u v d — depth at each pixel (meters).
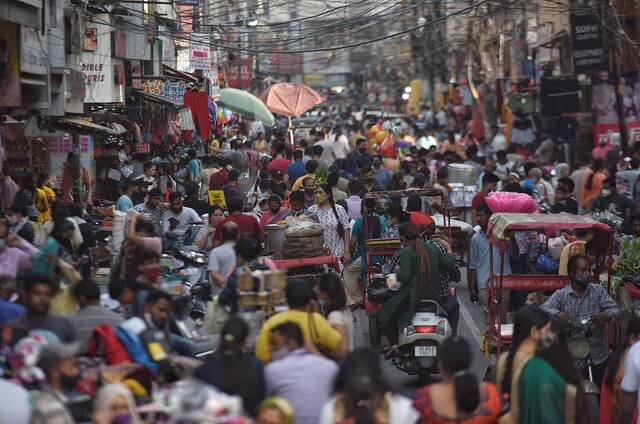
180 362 19.72
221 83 88.88
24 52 34.19
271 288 22.12
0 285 22.36
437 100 176.62
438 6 82.44
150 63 61.97
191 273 30.61
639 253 29.36
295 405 17.98
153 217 35.72
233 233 27.72
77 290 21.31
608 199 48.81
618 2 68.38
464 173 62.38
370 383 16.48
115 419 16.44
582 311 26.08
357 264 37.44
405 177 61.06
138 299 21.08
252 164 63.31
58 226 26.70
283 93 85.56
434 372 30.06
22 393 16.95
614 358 23.06
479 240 34.03
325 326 20.50
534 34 107.94
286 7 69.69
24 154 47.97
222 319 23.91
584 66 69.94
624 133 64.88
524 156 88.44
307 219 35.88
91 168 54.41
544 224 28.17
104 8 48.25
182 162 62.84
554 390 18.25
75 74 41.53
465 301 43.00
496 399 17.31
